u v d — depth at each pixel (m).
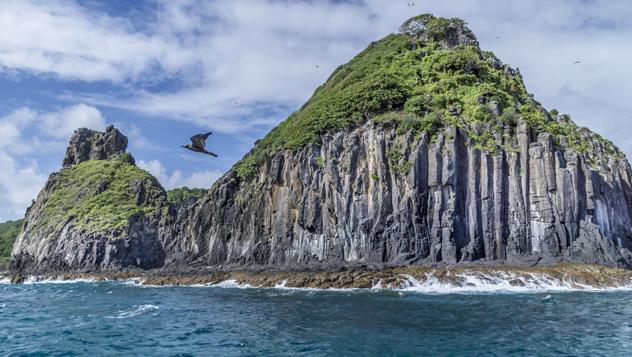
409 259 67.50
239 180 94.69
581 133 83.50
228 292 62.81
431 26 105.56
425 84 88.38
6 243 187.38
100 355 28.75
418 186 69.81
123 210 128.62
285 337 32.19
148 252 121.00
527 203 68.62
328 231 75.81
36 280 109.44
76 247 117.50
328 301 48.72
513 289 57.53
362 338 31.23
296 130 87.25
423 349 28.31
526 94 91.25
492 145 71.56
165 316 42.94
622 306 43.16
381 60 98.88
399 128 75.31
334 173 76.88
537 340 30.36
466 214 69.31
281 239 80.62
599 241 65.06
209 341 31.84
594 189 69.25
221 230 92.38
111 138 168.12
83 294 69.12
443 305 44.31
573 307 42.66
